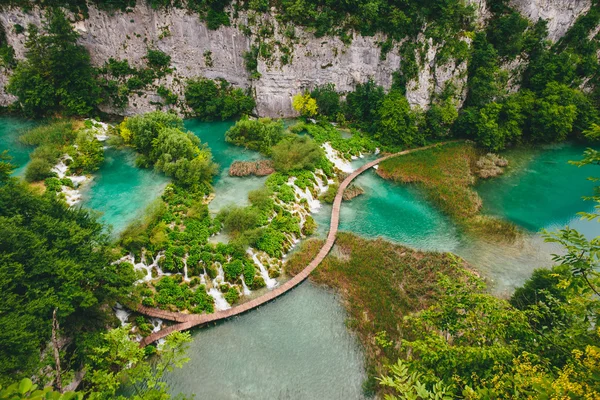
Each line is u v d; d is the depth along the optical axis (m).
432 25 59.25
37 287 26.81
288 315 36.72
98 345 28.84
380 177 56.25
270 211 46.03
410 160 59.00
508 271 42.09
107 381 19.75
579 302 14.16
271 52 62.50
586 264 13.38
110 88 62.38
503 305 18.31
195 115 66.75
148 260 38.69
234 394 30.38
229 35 62.88
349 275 40.56
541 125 65.31
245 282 38.81
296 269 40.78
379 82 65.50
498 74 63.75
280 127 59.59
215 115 66.50
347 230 46.78
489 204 52.69
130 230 39.78
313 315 36.75
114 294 32.59
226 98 65.62
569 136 69.06
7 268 25.56
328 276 40.34
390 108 61.06
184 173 48.25
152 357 32.41
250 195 47.47
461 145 63.16
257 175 53.09
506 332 16.92
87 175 51.16
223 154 57.78
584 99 65.75
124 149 56.59
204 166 49.44
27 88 57.50
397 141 62.19
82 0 58.12
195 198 47.06
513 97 64.81
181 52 63.56
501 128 63.16
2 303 24.27
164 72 63.78
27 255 27.45
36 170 47.69
